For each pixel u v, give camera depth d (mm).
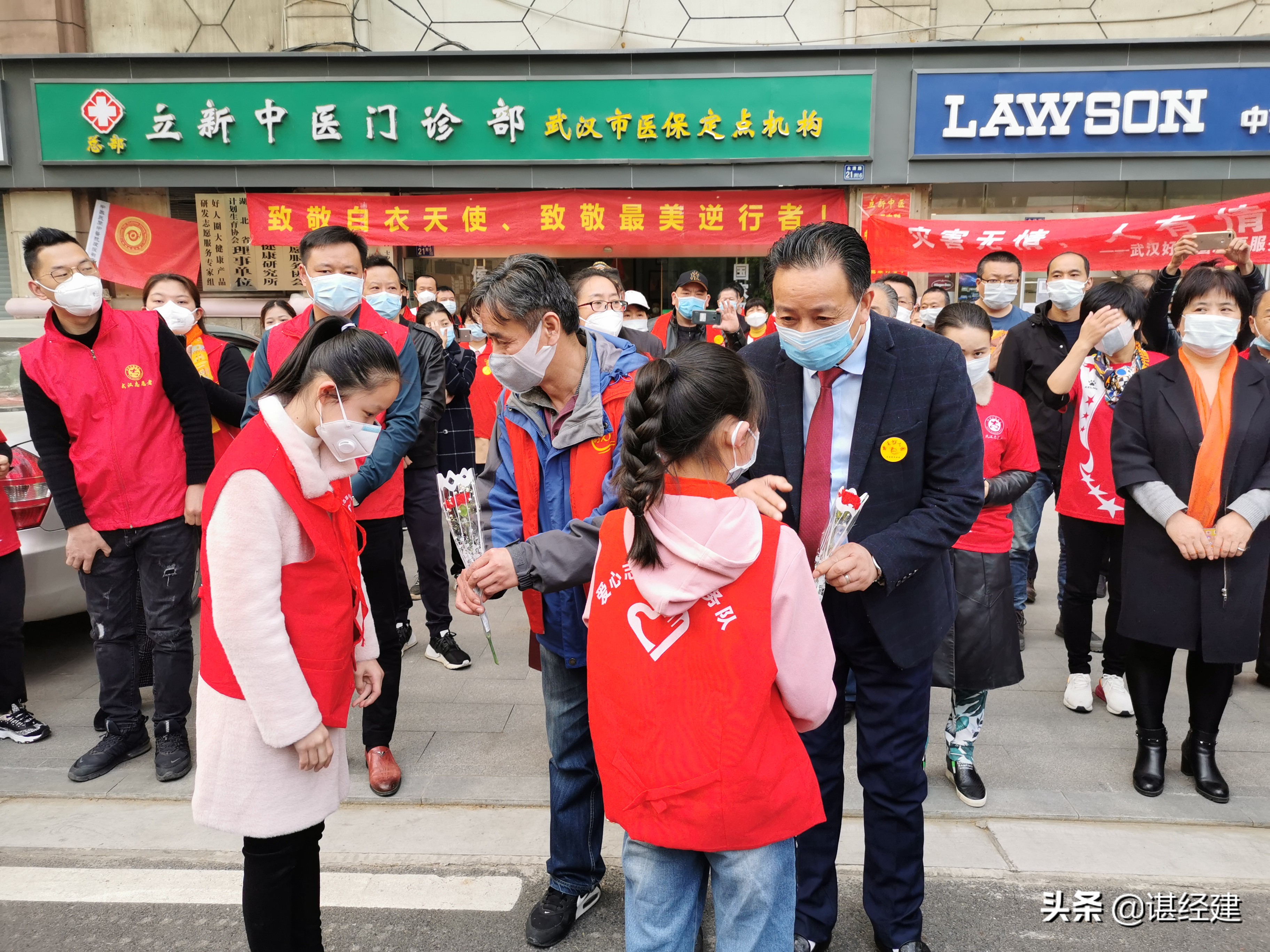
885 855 2057
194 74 7418
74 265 2871
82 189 7734
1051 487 4059
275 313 5004
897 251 5965
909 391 1932
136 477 3012
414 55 7324
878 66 7203
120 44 7742
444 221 7633
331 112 7422
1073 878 2473
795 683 1444
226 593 1629
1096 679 3811
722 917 1496
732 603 1402
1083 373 3412
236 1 7645
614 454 1996
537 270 1914
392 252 8078
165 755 3053
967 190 7633
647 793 1432
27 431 3744
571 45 7840
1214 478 2684
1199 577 2695
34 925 2311
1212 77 6930
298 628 1734
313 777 1774
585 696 2189
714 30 7777
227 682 1703
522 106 7387
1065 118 7117
